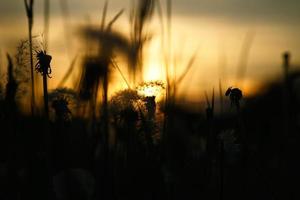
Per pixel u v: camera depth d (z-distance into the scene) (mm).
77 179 1308
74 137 1427
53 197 1308
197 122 1533
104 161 1379
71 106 1448
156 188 1400
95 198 1340
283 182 1524
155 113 1456
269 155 1652
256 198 1438
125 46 1436
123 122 1433
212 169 1460
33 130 1383
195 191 1419
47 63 1364
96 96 1437
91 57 1419
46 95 1364
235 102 1433
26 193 1336
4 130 1363
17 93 1373
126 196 1402
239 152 1422
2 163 1369
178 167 1447
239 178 1429
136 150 1423
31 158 1363
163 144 1430
